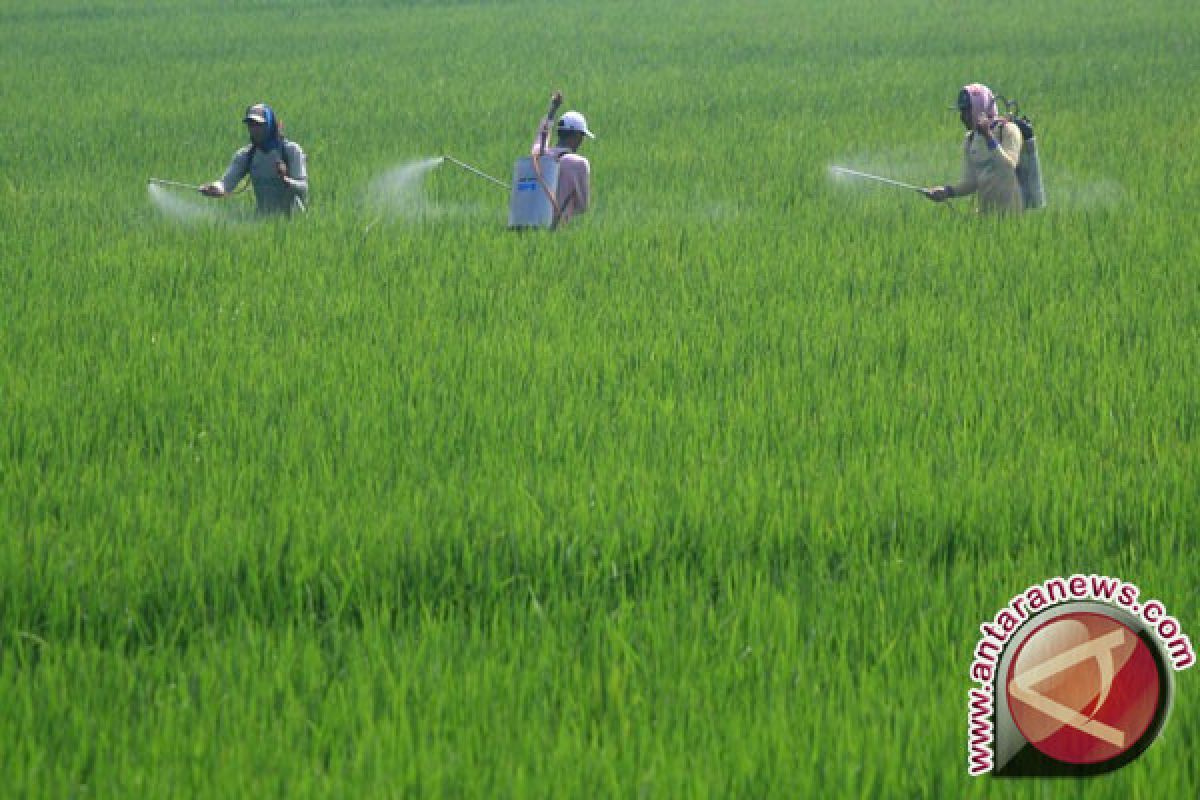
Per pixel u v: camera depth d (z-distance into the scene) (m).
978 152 35.09
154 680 13.47
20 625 14.69
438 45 93.94
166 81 76.31
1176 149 46.25
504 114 60.66
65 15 120.00
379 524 16.55
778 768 11.63
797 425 20.30
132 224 37.16
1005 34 91.31
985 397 21.41
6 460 18.92
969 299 27.62
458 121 58.69
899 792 11.47
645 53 86.81
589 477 18.19
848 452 19.17
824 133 52.75
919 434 19.98
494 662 13.41
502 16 114.94
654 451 19.27
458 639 14.04
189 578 15.33
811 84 69.19
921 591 14.91
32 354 24.22
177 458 19.19
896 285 29.02
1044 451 19.02
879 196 40.06
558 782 11.43
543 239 33.59
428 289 28.84
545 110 61.53
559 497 17.42
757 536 16.62
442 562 15.98
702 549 16.39
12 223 37.28
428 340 24.97
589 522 16.69
